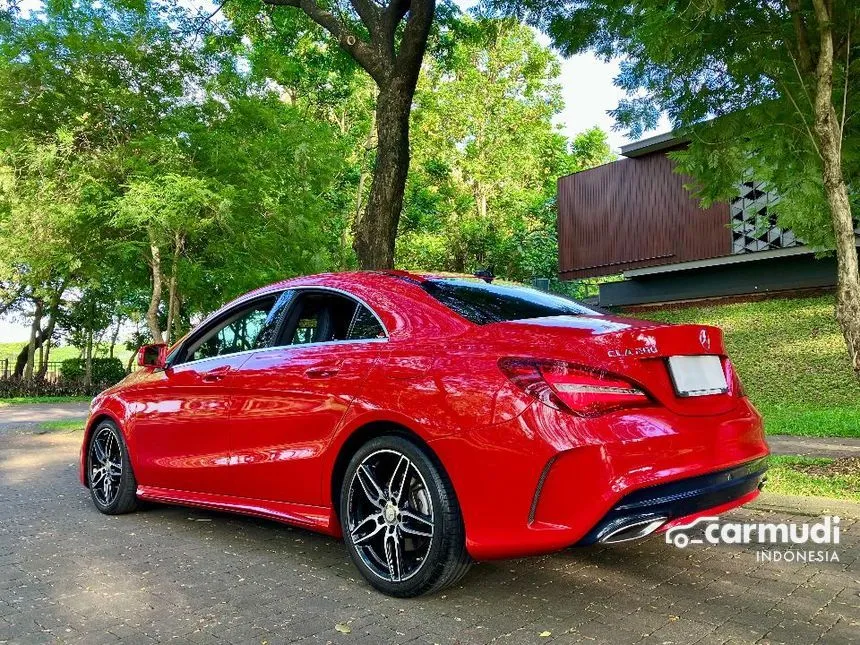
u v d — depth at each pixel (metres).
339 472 3.48
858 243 15.98
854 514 4.32
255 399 3.88
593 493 2.67
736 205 18.08
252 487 3.89
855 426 8.61
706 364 3.16
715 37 6.52
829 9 5.85
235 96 14.35
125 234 14.41
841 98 6.64
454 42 12.25
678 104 7.41
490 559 2.93
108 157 13.59
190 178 12.48
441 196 34.28
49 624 2.91
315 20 9.30
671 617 2.86
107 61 13.77
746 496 3.22
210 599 3.19
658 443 2.79
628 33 7.19
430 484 3.03
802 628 2.73
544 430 2.75
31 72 13.68
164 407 4.51
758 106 6.90
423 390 3.11
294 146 15.16
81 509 5.23
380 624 2.86
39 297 24.12
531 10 8.88
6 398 23.62
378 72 8.70
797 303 17.38
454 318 3.35
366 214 8.56
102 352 32.28
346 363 3.50
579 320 3.32
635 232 20.55
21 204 13.30
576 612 2.94
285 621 2.91
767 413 10.68
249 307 4.35
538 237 31.02
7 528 4.62
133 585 3.40
